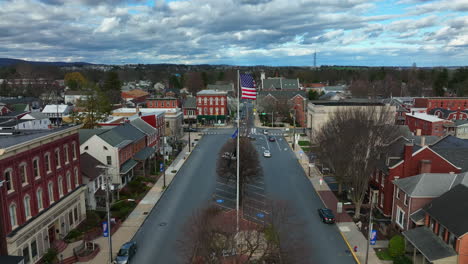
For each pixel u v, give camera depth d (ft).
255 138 310.45
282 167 213.66
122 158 173.78
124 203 149.59
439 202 103.60
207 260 86.99
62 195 121.19
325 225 131.13
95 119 242.99
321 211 136.87
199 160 230.27
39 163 107.24
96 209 144.77
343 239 120.06
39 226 104.06
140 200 157.07
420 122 289.53
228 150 159.94
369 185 155.84
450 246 92.68
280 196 161.79
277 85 570.46
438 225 99.30
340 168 143.43
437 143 177.88
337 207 142.41
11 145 95.04
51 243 111.65
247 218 121.60
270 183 182.09
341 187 165.89
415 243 99.45
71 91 516.32
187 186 176.55
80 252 108.06
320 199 158.61
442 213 98.37
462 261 88.63
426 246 96.22
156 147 241.55
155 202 153.99
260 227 100.48
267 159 234.17
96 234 121.80
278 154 248.32
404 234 106.22
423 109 361.30
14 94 556.51
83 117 242.78
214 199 156.15
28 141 100.01
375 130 136.98
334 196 162.20
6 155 91.25
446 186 113.80
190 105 393.29
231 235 92.79
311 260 106.11
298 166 215.72
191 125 386.11
